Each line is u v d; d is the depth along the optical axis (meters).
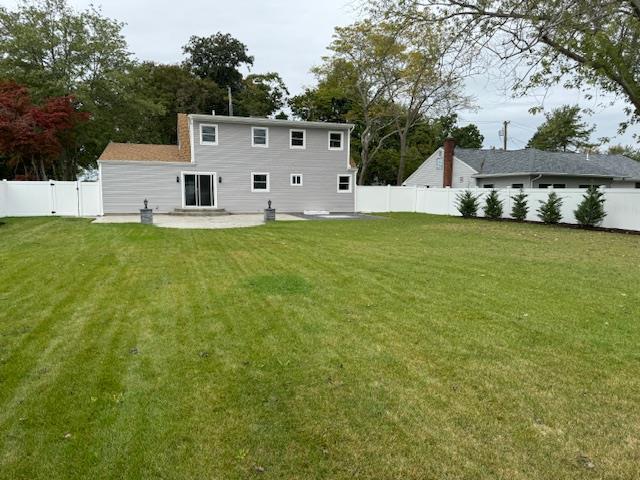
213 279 6.67
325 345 4.07
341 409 2.96
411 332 4.43
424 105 30.19
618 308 5.29
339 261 8.27
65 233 12.05
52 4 26.55
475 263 8.20
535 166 24.75
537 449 2.55
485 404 3.04
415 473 2.35
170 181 22.12
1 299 5.48
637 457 2.48
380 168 39.41
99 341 4.12
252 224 16.56
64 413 2.88
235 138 23.20
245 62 43.53
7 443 2.56
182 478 2.29
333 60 30.12
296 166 24.52
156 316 4.87
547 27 8.44
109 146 23.16
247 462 2.42
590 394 3.20
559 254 9.45
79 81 26.84
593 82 11.84
